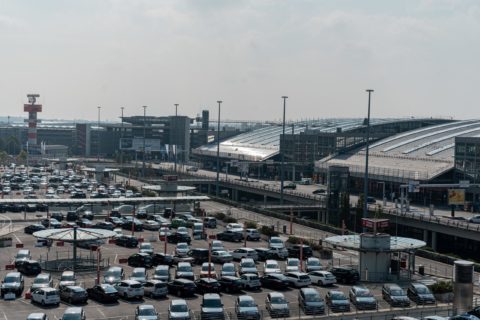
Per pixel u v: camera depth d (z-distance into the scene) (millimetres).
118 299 72938
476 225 134250
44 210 157750
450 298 75438
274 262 88250
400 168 199625
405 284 83188
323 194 189375
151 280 75375
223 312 64750
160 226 130250
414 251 90750
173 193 167375
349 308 69500
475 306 69812
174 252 99812
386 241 85438
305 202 180000
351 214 143250
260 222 140500
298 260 91625
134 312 66938
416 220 141500
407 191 155250
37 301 70250
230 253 97250
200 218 143625
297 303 72312
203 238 119250
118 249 106375
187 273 80812
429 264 97625
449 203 150625
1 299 72625
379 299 75062
